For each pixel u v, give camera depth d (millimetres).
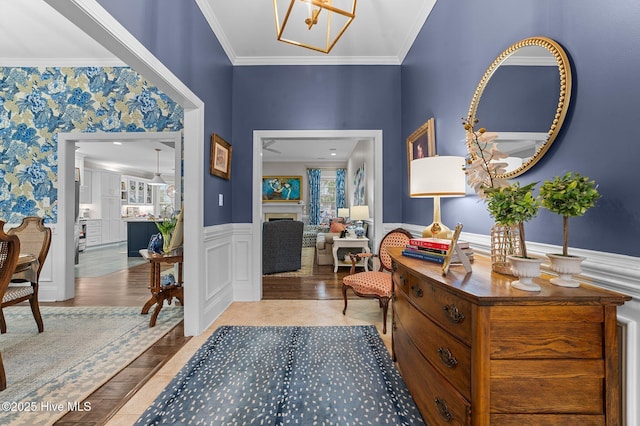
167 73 1750
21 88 3123
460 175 1675
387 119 3080
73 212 3203
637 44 811
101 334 2199
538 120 1162
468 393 871
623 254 857
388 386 1537
